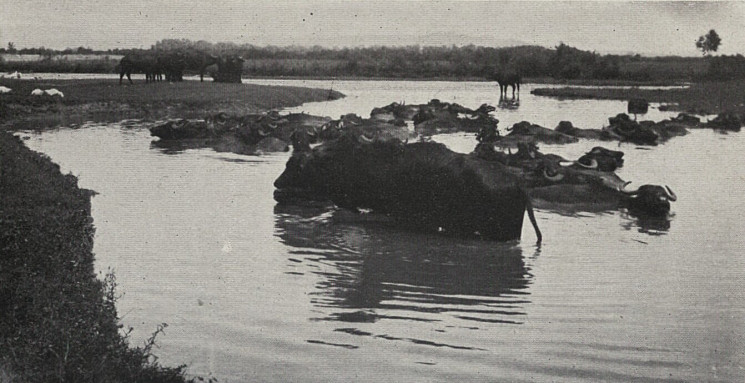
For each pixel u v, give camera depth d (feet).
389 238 49.14
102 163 79.25
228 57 198.59
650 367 28.96
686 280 39.96
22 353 26.13
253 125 94.02
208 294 37.35
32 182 54.34
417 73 333.62
